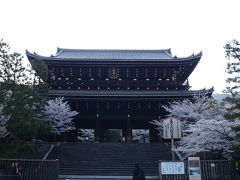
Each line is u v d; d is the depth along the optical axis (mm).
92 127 62344
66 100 52469
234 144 31469
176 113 46094
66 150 44656
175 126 26234
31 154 40188
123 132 65125
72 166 39781
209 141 33188
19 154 36938
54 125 48344
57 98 49062
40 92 42188
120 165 40031
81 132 79000
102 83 57594
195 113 44188
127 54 66750
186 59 55625
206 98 47062
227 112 34094
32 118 37625
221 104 34781
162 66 56594
